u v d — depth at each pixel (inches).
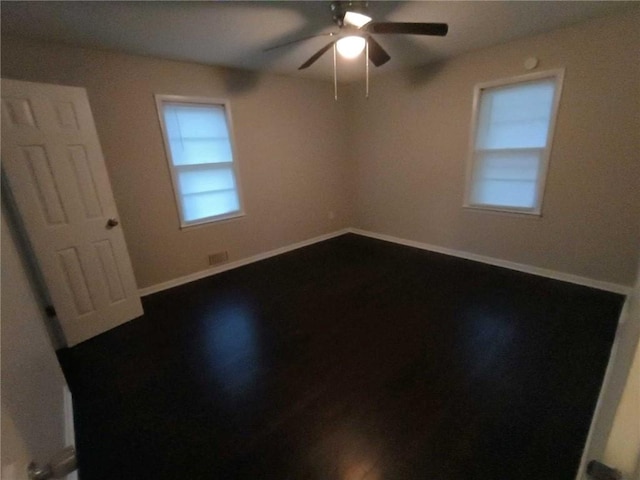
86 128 88.2
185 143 126.4
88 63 99.3
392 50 118.6
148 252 122.3
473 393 66.4
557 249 116.1
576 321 90.0
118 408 66.6
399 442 56.2
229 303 112.9
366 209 188.5
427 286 118.5
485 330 88.4
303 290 120.8
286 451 55.4
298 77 155.3
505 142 123.0
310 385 71.1
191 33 92.1
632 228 98.0
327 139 176.2
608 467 19.4
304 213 175.5
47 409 39.5
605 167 99.9
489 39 109.3
